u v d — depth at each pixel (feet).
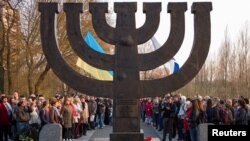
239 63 147.02
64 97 65.51
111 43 32.83
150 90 32.48
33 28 99.55
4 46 95.09
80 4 32.94
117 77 32.48
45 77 112.57
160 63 32.73
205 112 51.52
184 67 32.53
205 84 176.96
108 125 99.86
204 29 32.55
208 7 32.63
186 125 53.72
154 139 61.52
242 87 140.05
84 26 97.81
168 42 32.73
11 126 59.36
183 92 167.43
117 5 32.96
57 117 54.34
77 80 32.42
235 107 53.31
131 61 32.63
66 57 103.50
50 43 32.53
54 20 32.63
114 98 32.37
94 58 32.81
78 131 68.95
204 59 32.53
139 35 32.86
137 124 32.30
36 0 100.42
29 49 99.09
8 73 95.35
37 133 52.31
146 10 32.99
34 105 55.52
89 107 82.33
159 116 81.56
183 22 32.83
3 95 57.82
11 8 92.84
